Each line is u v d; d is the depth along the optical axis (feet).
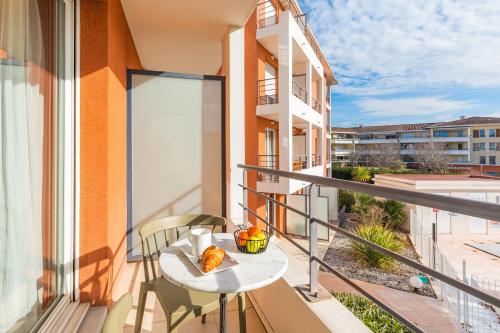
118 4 8.70
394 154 121.49
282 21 26.63
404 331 12.97
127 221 10.32
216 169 11.16
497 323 16.88
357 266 25.49
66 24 6.33
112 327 2.35
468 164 127.95
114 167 7.82
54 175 5.81
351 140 143.23
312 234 5.33
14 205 4.38
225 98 11.34
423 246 29.37
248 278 3.82
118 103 8.56
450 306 18.49
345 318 4.51
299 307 5.23
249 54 27.96
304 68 38.09
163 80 10.74
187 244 5.19
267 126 30.86
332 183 4.45
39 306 5.23
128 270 9.68
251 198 27.48
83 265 6.64
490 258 31.91
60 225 6.17
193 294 5.18
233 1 9.71
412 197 2.88
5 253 4.18
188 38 12.90
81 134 6.68
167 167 10.75
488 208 2.15
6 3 4.13
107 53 6.87
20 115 4.51
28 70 4.76
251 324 6.78
